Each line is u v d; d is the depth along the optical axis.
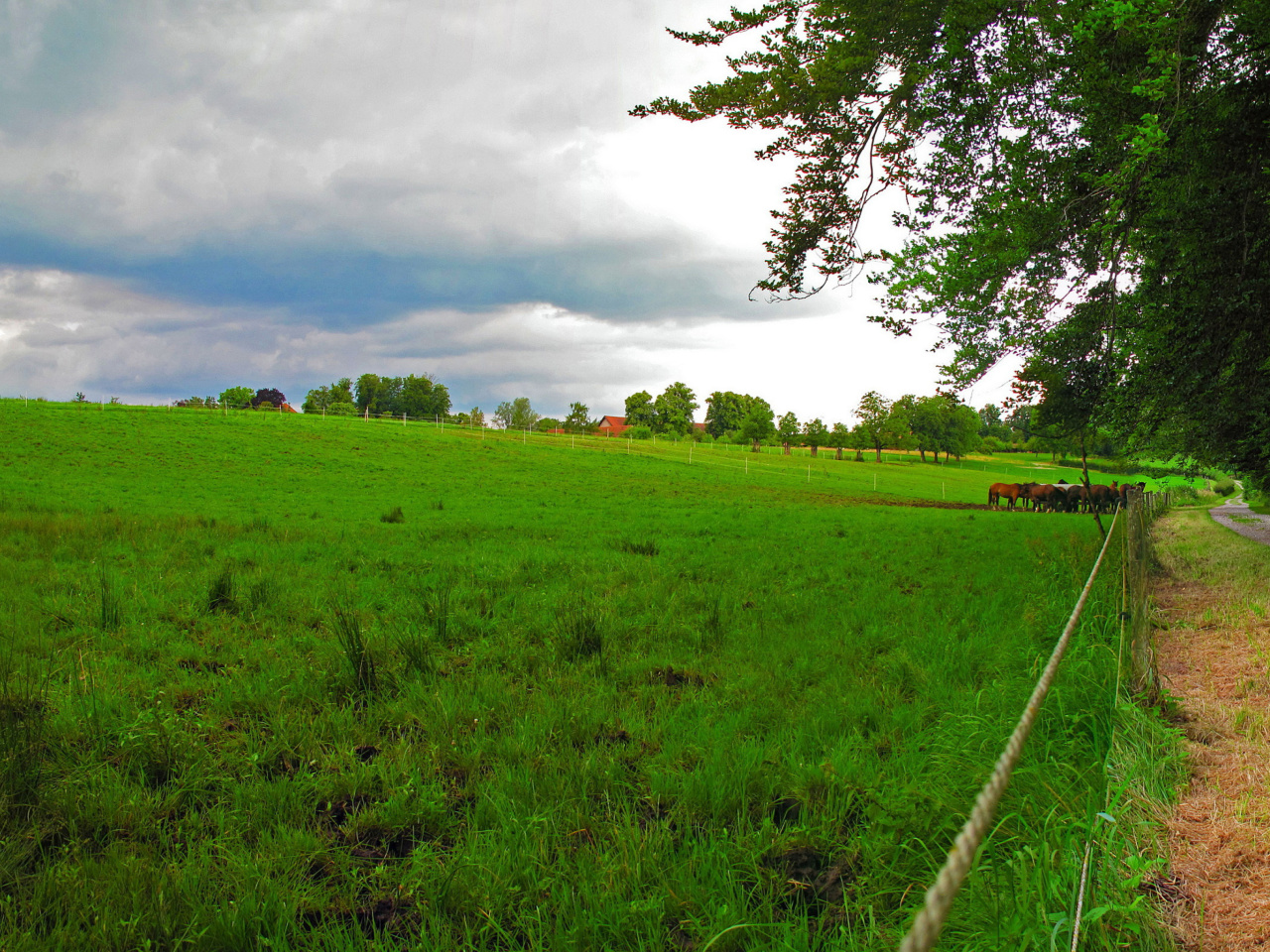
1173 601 10.02
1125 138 7.27
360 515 24.52
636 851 3.54
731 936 2.97
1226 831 3.63
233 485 35.41
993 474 104.94
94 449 44.34
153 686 6.06
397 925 3.20
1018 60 8.67
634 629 8.41
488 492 38.88
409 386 173.00
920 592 10.93
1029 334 9.08
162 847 3.73
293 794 4.18
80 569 11.17
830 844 3.74
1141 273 9.14
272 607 9.19
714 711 5.64
